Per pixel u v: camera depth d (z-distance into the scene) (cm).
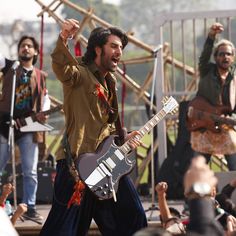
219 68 1933
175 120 2216
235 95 1941
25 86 1906
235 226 1381
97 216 1484
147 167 2242
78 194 1455
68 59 1441
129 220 1482
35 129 1902
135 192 1486
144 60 2262
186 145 2033
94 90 1461
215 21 2169
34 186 1897
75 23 1432
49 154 2192
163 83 2156
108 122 1486
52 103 2266
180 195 2045
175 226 1442
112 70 1478
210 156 1941
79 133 1457
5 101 1889
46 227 1479
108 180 1459
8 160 2073
